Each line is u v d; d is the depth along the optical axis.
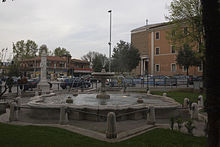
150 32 56.19
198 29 18.89
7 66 14.41
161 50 53.16
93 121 7.97
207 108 3.28
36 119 8.41
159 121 8.37
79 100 10.97
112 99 11.57
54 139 5.15
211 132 3.22
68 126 6.85
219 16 3.08
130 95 14.99
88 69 75.06
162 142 5.18
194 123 7.93
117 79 27.81
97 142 5.07
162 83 26.84
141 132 6.32
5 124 6.97
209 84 3.21
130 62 52.56
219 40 3.09
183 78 30.55
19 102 10.85
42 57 21.34
